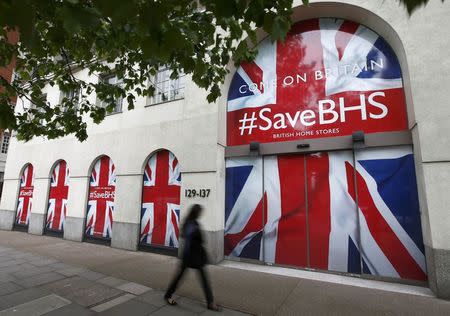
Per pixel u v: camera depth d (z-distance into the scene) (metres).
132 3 1.38
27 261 7.59
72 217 11.08
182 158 8.52
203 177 8.02
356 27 7.42
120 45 3.82
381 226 6.35
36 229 12.36
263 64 8.40
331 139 7.04
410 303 4.90
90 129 11.23
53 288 5.48
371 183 6.57
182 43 1.97
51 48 4.25
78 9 1.74
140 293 5.25
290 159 7.57
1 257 8.07
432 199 5.41
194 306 4.70
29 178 13.67
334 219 6.85
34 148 13.42
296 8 7.54
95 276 6.27
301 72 7.86
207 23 3.68
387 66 6.91
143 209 9.34
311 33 7.92
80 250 9.10
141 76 5.30
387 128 6.66
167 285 5.70
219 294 5.24
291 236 7.24
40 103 5.67
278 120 7.90
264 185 7.77
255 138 8.13
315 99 7.55
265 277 6.32
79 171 11.27
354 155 6.82
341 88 7.31
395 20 6.36
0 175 20.19
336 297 5.15
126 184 9.73
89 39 3.81
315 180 7.20
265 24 2.39
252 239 7.70
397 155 6.41
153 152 9.38
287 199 7.43
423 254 5.91
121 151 10.10
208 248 7.52
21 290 5.37
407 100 6.39
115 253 8.69
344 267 6.57
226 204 8.20
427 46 5.93
